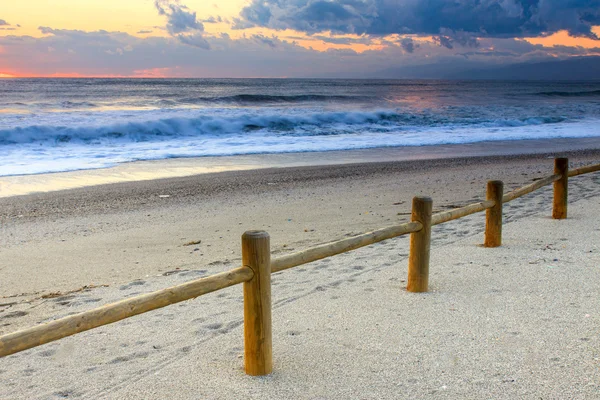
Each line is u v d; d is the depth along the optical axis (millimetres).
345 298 4371
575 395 2654
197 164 14586
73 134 18141
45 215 8836
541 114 30391
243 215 8641
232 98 37188
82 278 5707
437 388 2811
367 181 11859
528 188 6242
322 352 3334
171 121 20484
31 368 3438
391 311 3988
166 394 2895
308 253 3285
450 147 18547
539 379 2834
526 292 4246
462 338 3424
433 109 32406
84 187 11281
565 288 4277
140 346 3680
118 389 3000
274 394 2832
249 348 3037
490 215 5715
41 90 50156
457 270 4984
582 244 5652
